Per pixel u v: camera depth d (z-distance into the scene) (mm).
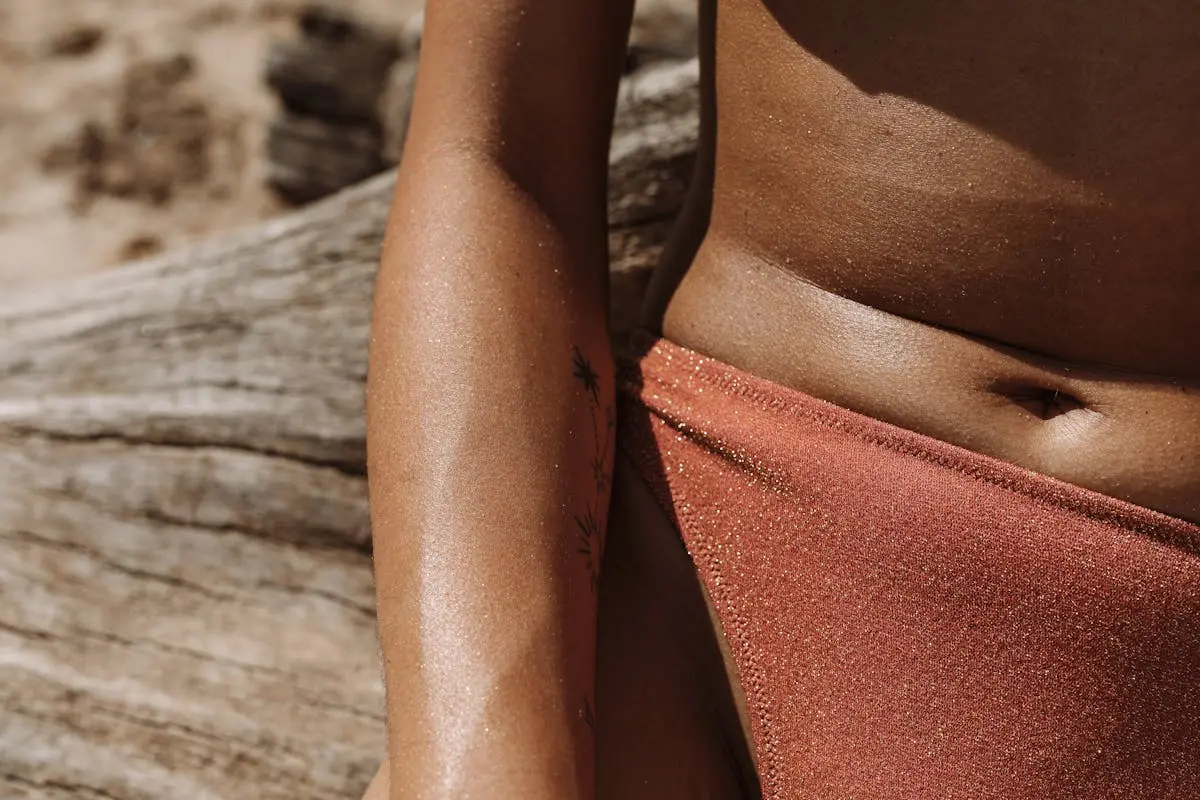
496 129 721
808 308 683
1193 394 647
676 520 702
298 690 957
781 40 685
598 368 708
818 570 667
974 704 648
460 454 657
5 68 2277
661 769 669
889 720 656
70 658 966
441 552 643
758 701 680
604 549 710
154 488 1036
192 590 1006
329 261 1122
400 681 631
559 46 737
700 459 698
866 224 667
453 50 729
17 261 1894
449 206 706
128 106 2176
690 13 1433
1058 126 638
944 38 649
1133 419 647
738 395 692
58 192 2029
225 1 2416
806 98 677
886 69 660
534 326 689
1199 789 647
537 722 621
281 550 1024
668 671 691
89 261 1896
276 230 1153
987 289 655
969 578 648
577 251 729
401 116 1667
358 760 925
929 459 658
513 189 717
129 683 955
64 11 2412
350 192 1153
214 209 1993
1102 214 638
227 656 972
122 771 919
